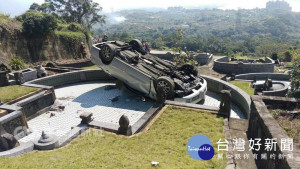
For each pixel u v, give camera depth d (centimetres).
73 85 1539
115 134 740
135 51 1397
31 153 641
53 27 2547
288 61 4409
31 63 2339
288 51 4475
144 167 551
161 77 1100
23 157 611
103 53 1237
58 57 2662
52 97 1164
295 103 739
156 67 1257
